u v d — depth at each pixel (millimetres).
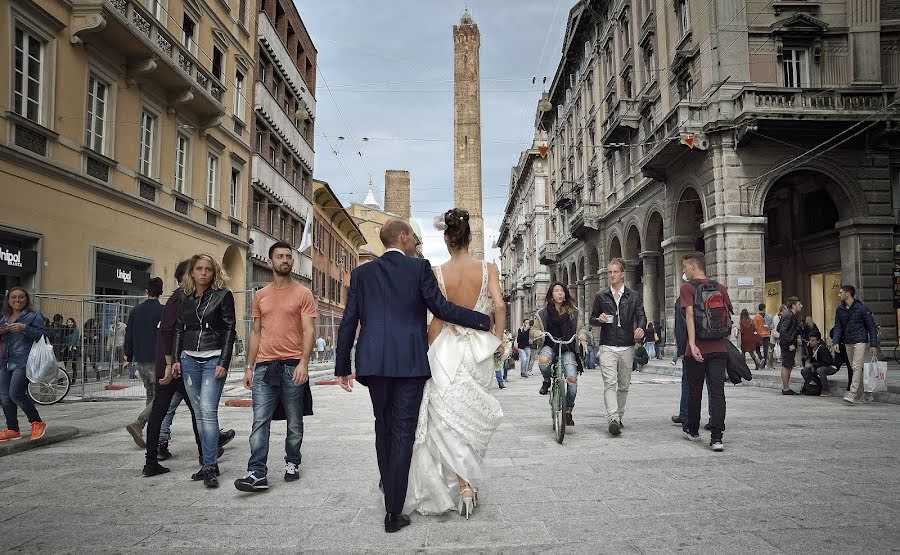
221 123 21922
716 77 18906
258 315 4793
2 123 11836
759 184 18344
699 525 3521
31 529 3637
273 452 6055
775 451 5637
